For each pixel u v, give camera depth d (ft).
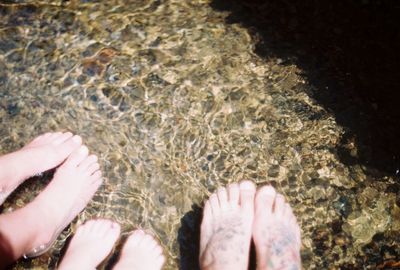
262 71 3.48
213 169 3.21
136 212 3.10
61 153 3.15
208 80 3.42
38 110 3.29
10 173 2.96
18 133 3.23
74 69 3.41
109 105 3.32
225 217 3.08
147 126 3.27
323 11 3.68
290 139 3.28
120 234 3.06
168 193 3.14
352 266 2.97
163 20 3.64
